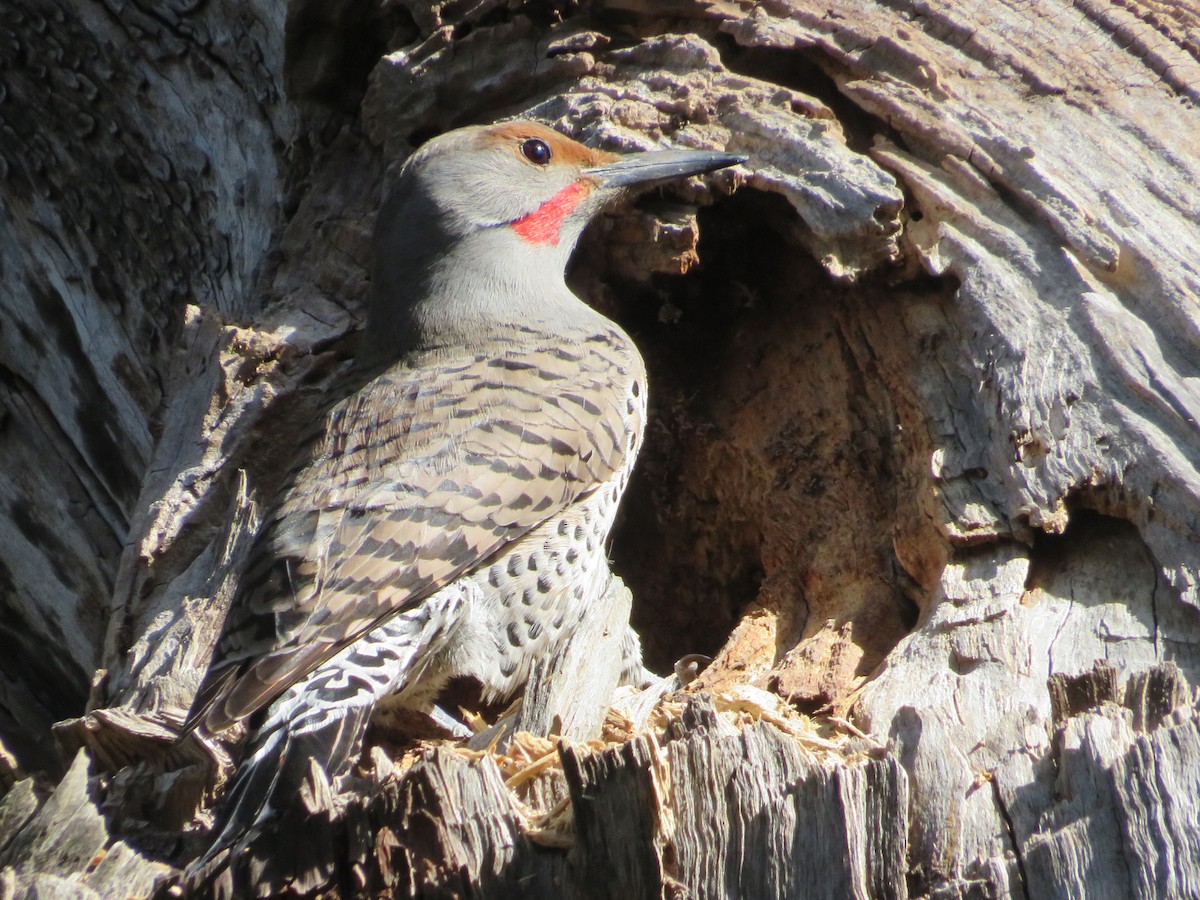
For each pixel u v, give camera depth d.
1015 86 10.86
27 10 13.59
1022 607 8.74
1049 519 8.96
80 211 13.30
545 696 8.95
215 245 13.03
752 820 6.88
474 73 11.80
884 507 10.56
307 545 8.52
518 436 9.39
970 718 7.89
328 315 11.59
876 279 10.71
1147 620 8.48
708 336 11.98
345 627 8.27
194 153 13.24
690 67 11.41
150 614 10.22
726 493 11.77
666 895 6.78
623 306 12.02
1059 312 9.73
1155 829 6.61
